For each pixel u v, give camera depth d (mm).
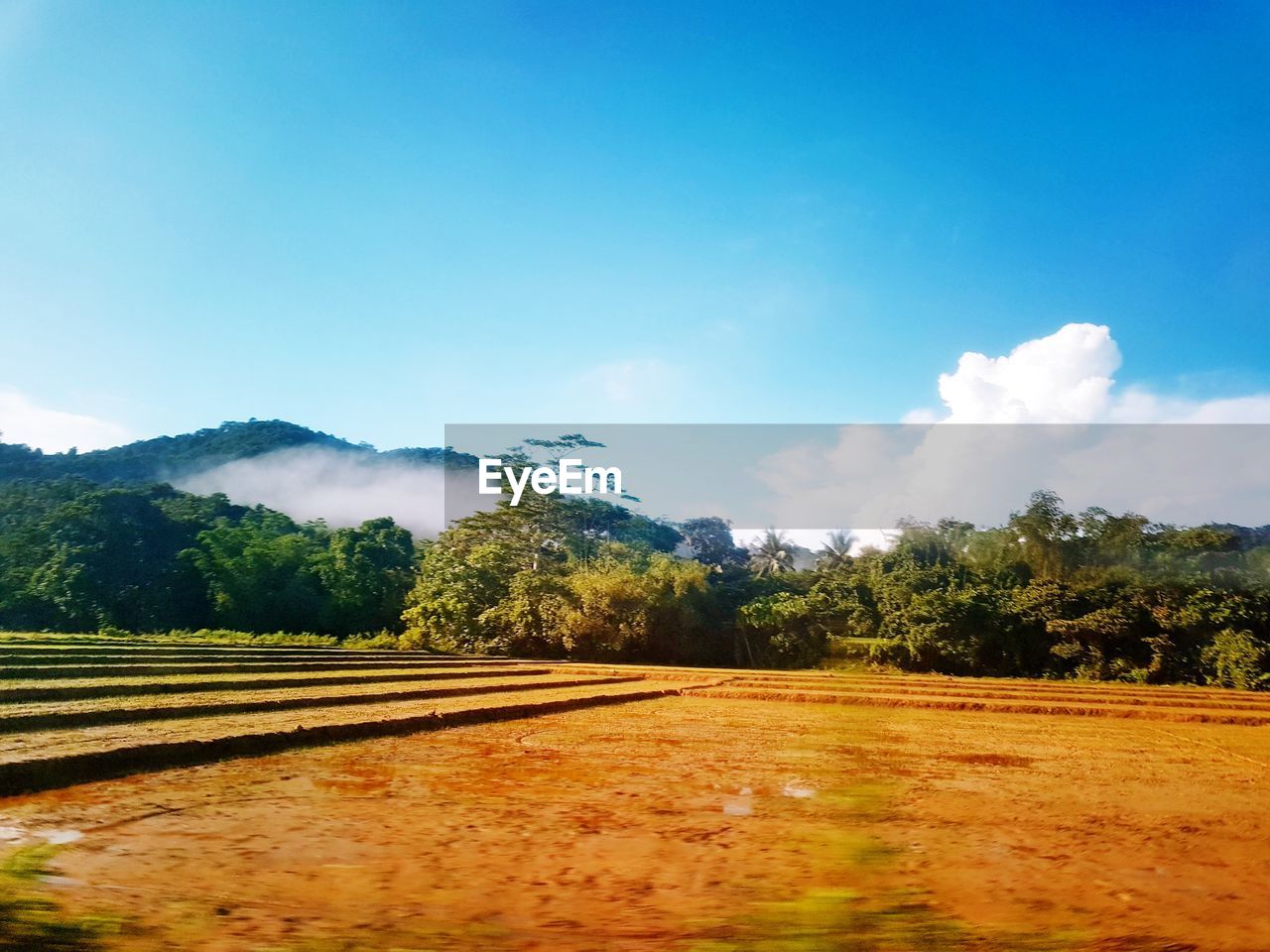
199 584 58688
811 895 4859
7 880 6797
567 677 33844
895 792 12305
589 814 10273
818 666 53750
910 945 4691
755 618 55031
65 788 10703
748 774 13117
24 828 8836
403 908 6520
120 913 6082
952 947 4918
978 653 50312
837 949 4562
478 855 8281
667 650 54625
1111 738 20625
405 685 25531
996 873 8148
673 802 10984
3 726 13258
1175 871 8539
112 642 35812
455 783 12141
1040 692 33000
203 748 13078
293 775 12250
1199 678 45656
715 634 56219
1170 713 26250
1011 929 6523
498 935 5895
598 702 25328
